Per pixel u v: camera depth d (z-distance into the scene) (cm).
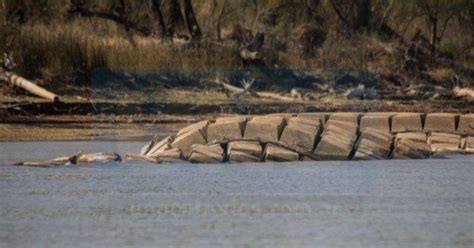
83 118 14550
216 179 10025
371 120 11219
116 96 15238
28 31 15688
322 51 16588
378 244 7681
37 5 16338
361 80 16300
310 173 10269
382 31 17262
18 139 13575
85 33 16038
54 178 10275
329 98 15825
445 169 10569
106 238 7844
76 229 8150
